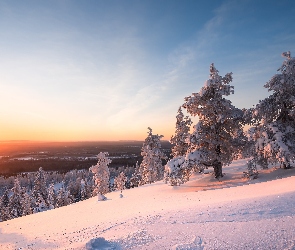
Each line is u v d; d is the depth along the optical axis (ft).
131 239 20.02
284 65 62.13
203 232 18.97
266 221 19.07
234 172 78.07
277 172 62.13
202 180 74.95
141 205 47.21
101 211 49.21
